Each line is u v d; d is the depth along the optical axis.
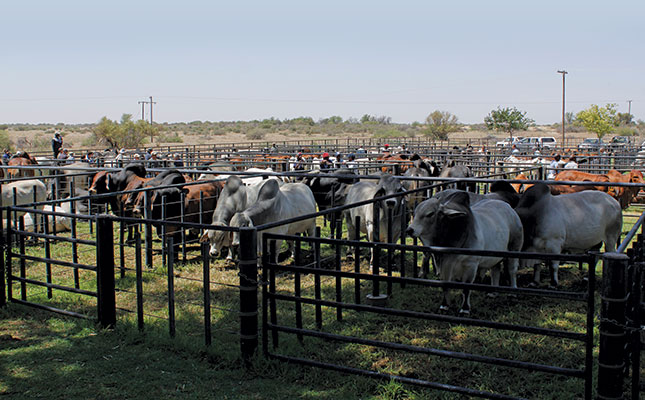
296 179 17.47
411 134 92.25
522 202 8.91
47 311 7.69
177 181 12.55
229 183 10.33
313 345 6.41
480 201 8.41
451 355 4.91
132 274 9.98
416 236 7.06
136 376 5.71
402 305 8.13
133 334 6.68
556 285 9.03
